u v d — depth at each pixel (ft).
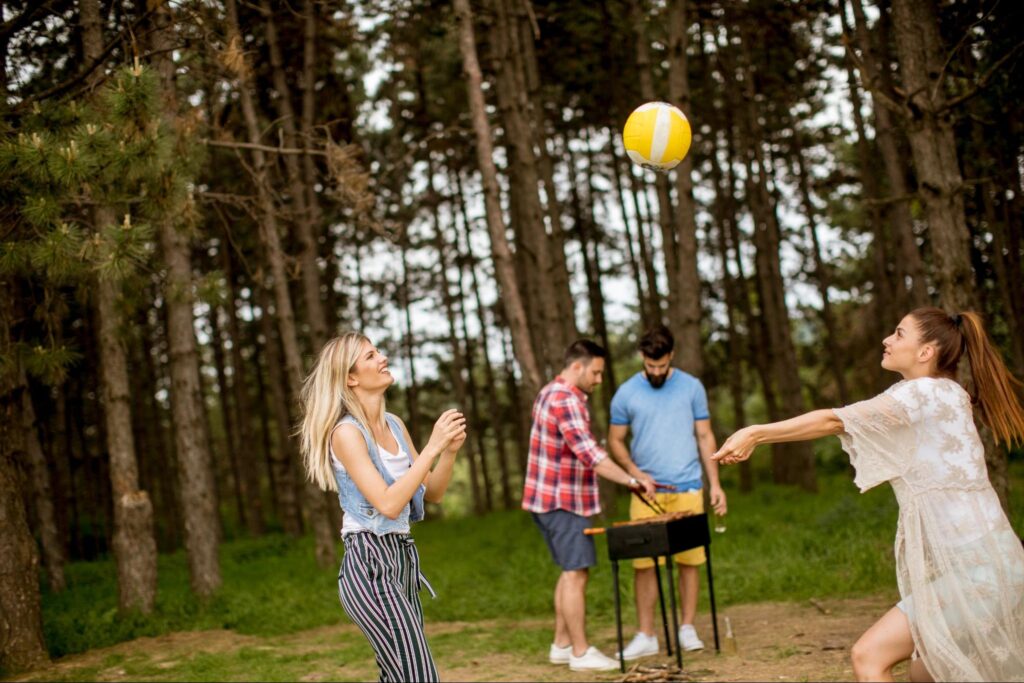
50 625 29.63
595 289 72.64
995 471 20.26
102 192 20.27
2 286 24.21
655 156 16.08
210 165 49.85
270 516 101.50
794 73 59.26
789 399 59.31
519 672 20.35
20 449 25.52
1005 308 35.06
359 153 33.09
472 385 83.92
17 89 23.47
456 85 61.05
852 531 33.58
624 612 26.94
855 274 74.18
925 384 10.22
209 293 27.45
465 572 37.06
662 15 44.37
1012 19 23.81
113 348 30.83
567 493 20.03
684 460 20.95
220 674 22.62
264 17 42.60
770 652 19.62
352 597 11.23
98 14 24.45
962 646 9.49
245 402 71.20
